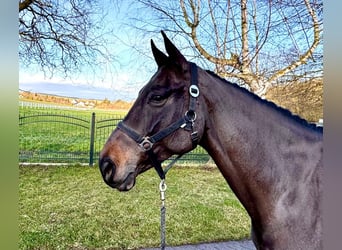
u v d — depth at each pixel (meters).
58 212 4.23
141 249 3.31
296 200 1.28
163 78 1.31
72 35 6.34
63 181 5.74
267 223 1.30
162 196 1.44
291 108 6.98
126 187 1.27
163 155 1.32
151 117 1.28
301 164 1.32
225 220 4.25
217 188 5.92
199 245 3.45
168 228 3.87
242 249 3.35
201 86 1.32
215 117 1.33
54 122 7.58
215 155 1.36
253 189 1.32
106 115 8.20
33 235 3.45
